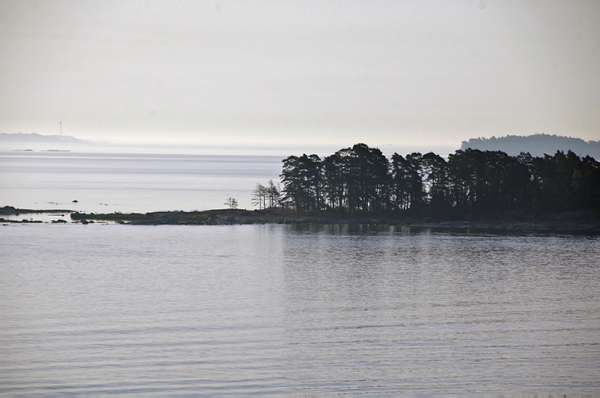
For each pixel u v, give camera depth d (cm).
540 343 4897
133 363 4366
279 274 8688
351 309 6300
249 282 8012
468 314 6031
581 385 3941
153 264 9600
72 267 9212
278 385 3950
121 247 11669
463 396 3788
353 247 11825
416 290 7425
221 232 14638
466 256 10481
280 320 5788
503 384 3969
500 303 6575
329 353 4647
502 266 9356
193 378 4062
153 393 3806
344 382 4012
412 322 5688
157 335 5178
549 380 4034
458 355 4578
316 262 9900
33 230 14412
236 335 5194
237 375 4128
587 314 5991
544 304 6506
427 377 4100
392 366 4322
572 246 11688
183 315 5997
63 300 6731
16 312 6081
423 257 10425
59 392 3816
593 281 7981
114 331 5312
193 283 7919
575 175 15100
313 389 3894
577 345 4828
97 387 3894
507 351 4669
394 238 13300
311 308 6359
